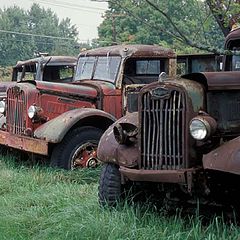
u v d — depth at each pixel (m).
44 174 8.70
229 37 7.16
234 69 7.30
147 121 5.97
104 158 6.41
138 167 6.06
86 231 5.77
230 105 5.92
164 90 5.80
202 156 5.65
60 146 9.14
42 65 12.38
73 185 7.97
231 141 5.57
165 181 5.79
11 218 6.44
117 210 6.38
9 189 7.98
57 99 9.80
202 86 5.82
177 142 5.75
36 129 9.54
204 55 10.27
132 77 10.10
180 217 5.99
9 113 10.12
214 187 5.81
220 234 5.48
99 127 9.51
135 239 5.54
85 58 10.77
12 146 9.85
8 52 61.16
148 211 6.29
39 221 6.38
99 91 9.97
